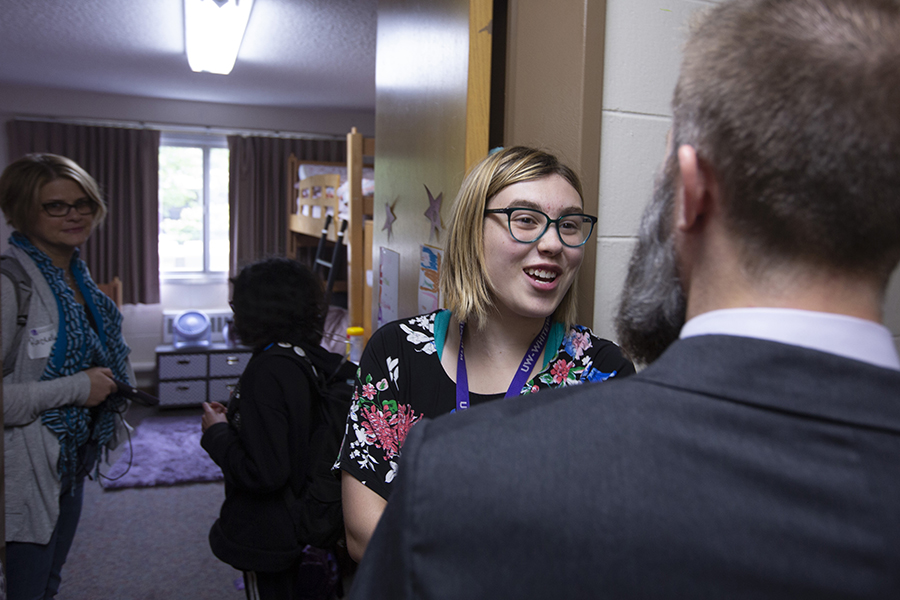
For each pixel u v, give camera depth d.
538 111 1.28
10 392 1.59
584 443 0.34
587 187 1.19
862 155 0.31
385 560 0.36
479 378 0.95
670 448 0.32
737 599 0.29
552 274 0.90
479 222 0.91
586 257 1.22
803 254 0.33
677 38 1.29
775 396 0.32
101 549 2.89
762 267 0.34
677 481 0.31
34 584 1.67
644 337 0.46
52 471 1.68
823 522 0.29
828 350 0.33
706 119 0.36
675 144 0.41
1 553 1.33
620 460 0.33
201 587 2.61
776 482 0.31
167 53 3.98
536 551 0.32
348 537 0.92
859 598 0.28
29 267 1.75
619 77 1.24
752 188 0.34
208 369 5.14
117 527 3.12
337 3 3.03
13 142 5.04
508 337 0.94
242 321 1.55
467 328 0.97
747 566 0.29
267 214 5.71
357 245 3.45
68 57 4.11
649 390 0.35
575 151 1.18
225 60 3.92
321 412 1.52
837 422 0.31
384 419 0.93
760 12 0.35
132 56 4.07
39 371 1.71
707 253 0.37
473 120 1.29
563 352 0.95
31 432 1.65
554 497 0.32
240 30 3.29
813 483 0.30
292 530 1.45
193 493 3.54
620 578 0.30
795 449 0.31
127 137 5.31
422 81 1.58
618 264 1.28
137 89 5.10
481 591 0.32
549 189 0.89
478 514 0.33
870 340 0.33
